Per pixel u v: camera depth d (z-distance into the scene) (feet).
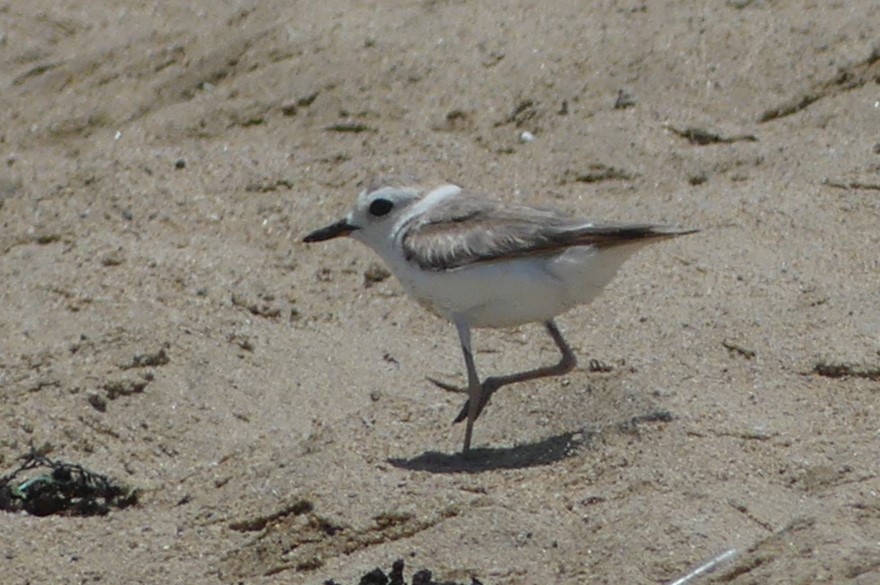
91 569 29.68
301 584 28.55
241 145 49.32
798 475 29.71
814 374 34.12
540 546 28.35
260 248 44.16
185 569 29.48
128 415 35.99
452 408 35.24
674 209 43.60
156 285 41.65
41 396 36.35
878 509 28.22
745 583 26.68
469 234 32.09
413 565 28.35
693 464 30.25
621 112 48.24
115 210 46.14
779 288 38.73
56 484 33.04
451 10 53.31
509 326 33.06
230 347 38.70
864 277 38.75
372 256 43.16
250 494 31.53
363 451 32.83
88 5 56.54
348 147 48.55
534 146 47.62
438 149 47.83
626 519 28.63
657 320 38.01
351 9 54.08
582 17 52.16
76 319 39.81
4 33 55.36
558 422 33.40
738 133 46.83
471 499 29.99
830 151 45.39
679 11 51.62
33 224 45.50
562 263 31.35
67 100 52.49
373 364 38.11
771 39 49.67
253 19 54.24
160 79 52.70
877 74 47.80
